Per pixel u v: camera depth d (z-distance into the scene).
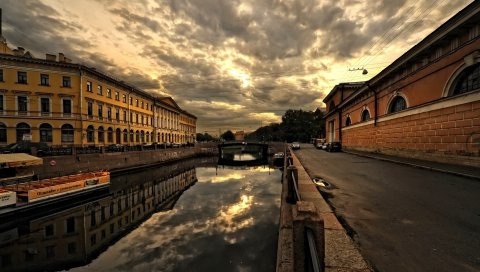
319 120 80.31
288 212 5.01
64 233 11.80
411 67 15.23
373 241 3.80
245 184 23.52
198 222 12.42
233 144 63.22
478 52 9.94
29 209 13.09
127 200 18.42
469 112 10.45
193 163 47.72
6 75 27.61
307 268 1.96
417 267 3.04
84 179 17.16
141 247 9.59
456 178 9.13
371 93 22.39
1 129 27.19
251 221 12.23
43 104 29.28
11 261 8.95
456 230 4.20
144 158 33.59
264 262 7.90
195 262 8.12
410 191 7.16
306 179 8.75
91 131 33.19
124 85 40.19
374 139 21.64
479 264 3.09
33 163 16.92
